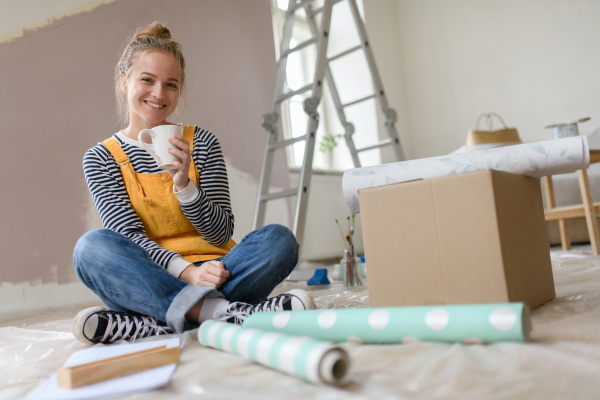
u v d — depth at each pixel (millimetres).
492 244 938
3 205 2350
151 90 1307
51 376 806
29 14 2504
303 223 2812
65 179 2547
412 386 617
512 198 1020
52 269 2465
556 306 1082
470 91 5094
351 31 5000
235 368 785
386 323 843
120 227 1225
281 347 718
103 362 743
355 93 4988
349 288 1986
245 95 3428
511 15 4891
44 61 2533
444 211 988
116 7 2822
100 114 2689
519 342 760
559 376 606
